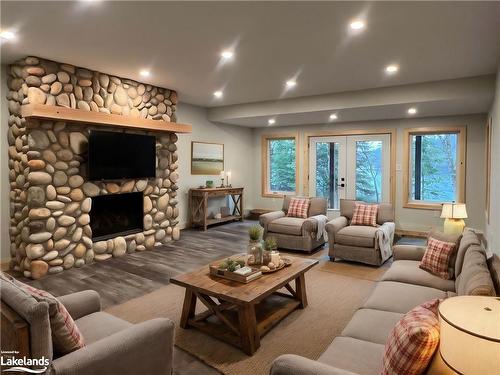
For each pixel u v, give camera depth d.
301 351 2.49
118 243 4.84
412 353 1.30
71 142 4.27
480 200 5.93
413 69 4.24
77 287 3.70
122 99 4.82
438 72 4.36
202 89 5.45
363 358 1.66
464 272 2.29
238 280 2.75
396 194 6.74
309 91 5.50
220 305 2.79
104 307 3.21
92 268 4.33
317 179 7.71
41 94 3.93
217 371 2.27
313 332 2.76
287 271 3.00
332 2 2.57
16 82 4.04
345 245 4.70
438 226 6.33
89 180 4.41
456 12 2.71
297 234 5.18
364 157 7.13
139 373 1.70
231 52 3.72
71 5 2.63
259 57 3.87
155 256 4.89
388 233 4.79
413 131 6.51
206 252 5.11
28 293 1.53
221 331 2.69
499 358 1.08
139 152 5.04
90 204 4.48
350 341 1.83
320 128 7.58
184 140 6.73
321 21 2.91
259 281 2.75
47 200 4.04
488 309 1.30
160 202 5.51
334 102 5.60
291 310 3.05
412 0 2.53
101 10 2.72
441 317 1.26
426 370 1.33
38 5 2.63
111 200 4.95
